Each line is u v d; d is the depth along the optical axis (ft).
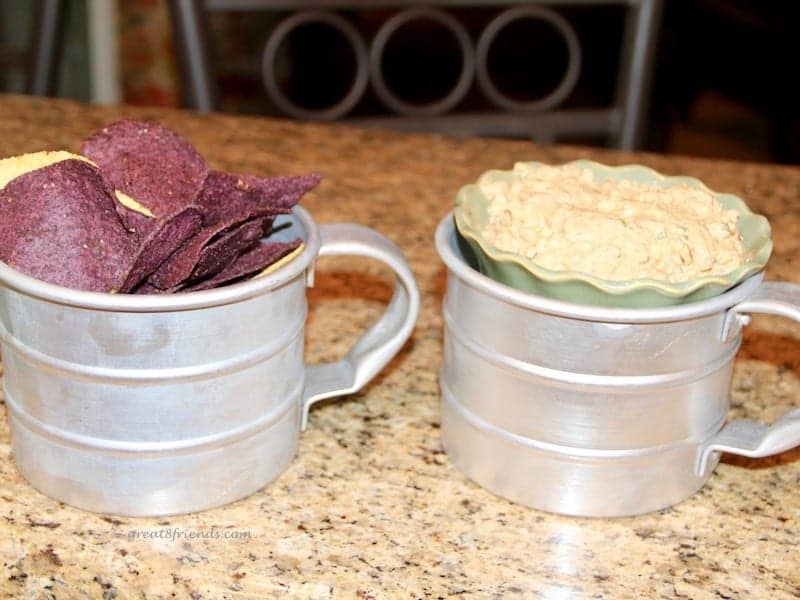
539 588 1.90
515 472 2.06
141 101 8.09
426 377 2.53
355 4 4.75
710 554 2.00
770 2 7.72
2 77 6.92
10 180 1.89
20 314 1.87
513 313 1.93
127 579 1.91
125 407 1.89
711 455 2.10
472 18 8.95
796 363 2.64
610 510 2.06
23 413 1.98
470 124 4.87
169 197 1.97
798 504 2.14
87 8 7.73
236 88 8.40
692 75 8.64
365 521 2.05
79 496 2.00
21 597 1.94
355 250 2.11
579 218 1.99
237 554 1.95
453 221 2.19
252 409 1.98
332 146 3.94
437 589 1.89
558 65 9.54
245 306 1.88
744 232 2.14
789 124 8.16
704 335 1.94
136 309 1.78
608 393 1.93
